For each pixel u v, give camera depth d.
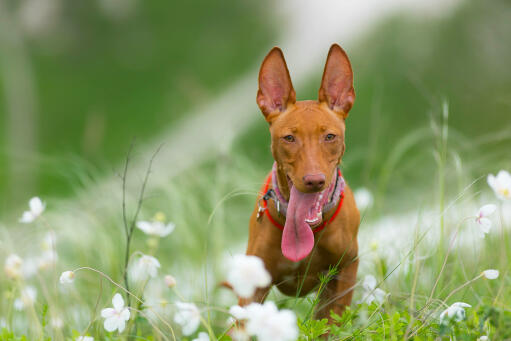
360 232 10.57
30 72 50.50
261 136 31.81
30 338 7.68
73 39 54.88
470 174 10.65
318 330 6.41
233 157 12.84
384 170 11.27
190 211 12.05
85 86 48.59
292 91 7.45
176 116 39.28
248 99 38.97
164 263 11.02
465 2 42.72
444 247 9.29
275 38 50.22
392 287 7.93
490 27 39.91
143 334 8.31
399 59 37.81
